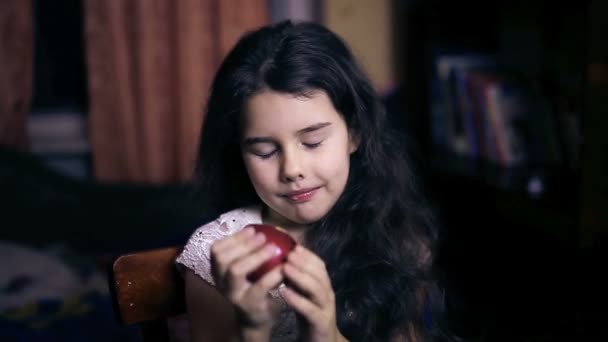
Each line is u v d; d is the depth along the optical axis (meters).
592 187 1.21
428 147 1.93
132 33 2.11
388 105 2.08
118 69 2.10
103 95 2.15
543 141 1.55
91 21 2.10
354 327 0.93
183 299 0.87
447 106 1.81
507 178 1.49
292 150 0.79
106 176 2.22
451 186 1.67
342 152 0.83
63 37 2.36
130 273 0.84
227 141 0.93
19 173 2.16
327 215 0.99
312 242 0.97
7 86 2.14
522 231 1.39
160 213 2.17
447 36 1.86
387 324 0.94
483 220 1.54
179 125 2.14
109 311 1.66
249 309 0.64
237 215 0.95
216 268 0.65
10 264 1.85
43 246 2.19
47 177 2.19
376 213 0.99
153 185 2.17
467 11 1.85
